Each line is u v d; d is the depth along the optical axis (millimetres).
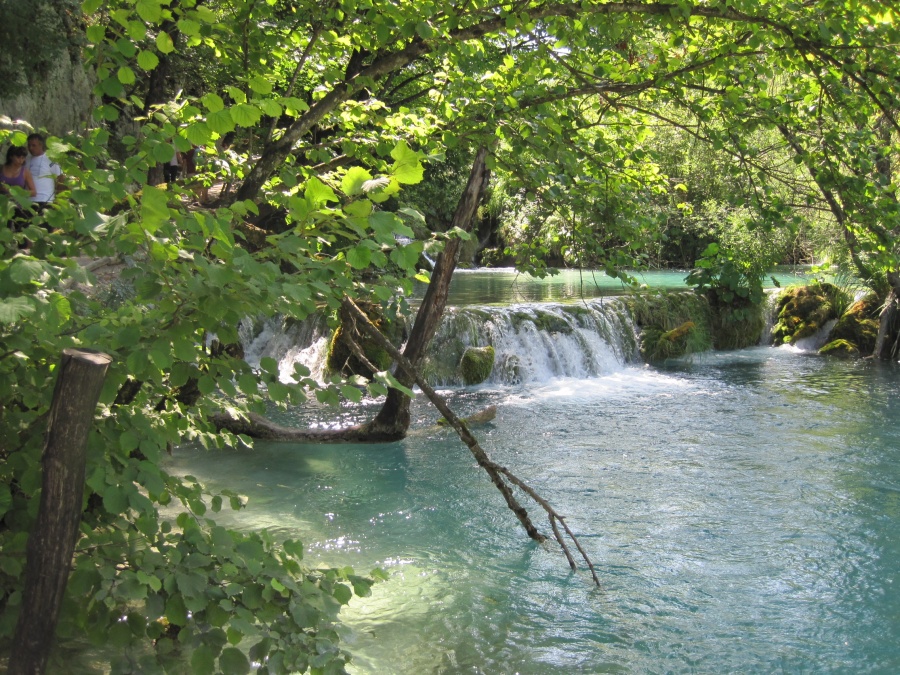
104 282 7906
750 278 16250
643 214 6801
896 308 16859
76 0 10461
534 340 14984
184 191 3713
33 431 3287
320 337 14336
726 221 15297
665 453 9922
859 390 13625
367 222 2928
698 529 7480
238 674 3010
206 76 12359
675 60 6195
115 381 3066
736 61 6012
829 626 5703
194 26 3475
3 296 2709
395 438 8922
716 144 6117
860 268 5910
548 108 5957
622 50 6742
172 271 3109
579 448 10125
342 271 3168
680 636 5523
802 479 8914
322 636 3143
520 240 7500
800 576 6512
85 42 10828
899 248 6145
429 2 5203
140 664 3146
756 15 5531
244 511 7629
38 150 8906
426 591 6113
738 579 6449
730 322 18000
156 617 2977
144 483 3053
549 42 6340
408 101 8484
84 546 3264
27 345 3002
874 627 5684
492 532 7359
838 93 5742
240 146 6570
